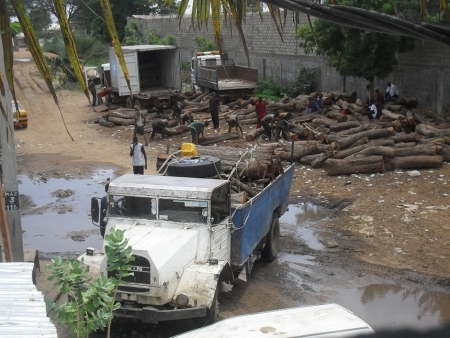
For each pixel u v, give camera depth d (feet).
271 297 34.40
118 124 91.35
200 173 35.53
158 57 110.42
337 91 99.40
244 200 34.71
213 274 28.68
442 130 65.57
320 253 41.19
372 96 84.79
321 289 35.42
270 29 120.57
